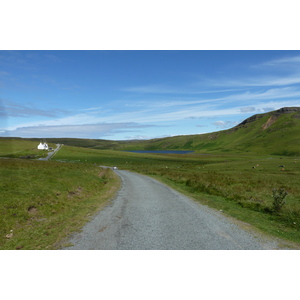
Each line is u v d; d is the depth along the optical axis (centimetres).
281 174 4300
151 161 10481
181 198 1783
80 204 1530
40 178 2033
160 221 1101
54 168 2984
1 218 1030
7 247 799
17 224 1026
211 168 6250
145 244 809
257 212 1320
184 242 826
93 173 3453
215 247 784
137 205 1517
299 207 1498
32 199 1348
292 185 2809
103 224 1050
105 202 1639
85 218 1165
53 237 881
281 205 1346
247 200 1703
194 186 2466
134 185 2692
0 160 3194
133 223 1067
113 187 2475
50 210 1291
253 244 808
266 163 7019
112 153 13525
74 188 1930
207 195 1953
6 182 1625
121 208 1423
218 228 981
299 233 924
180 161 11025
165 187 2505
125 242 828
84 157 10906
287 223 1073
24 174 2123
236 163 7725
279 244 809
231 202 1634
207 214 1247
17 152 10150
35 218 1143
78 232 934
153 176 4112
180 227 998
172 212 1298
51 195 1530
